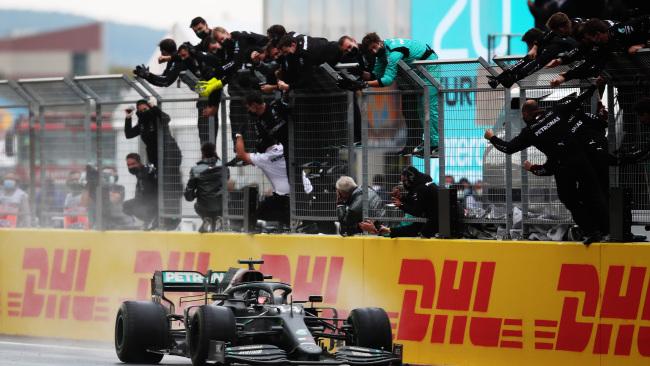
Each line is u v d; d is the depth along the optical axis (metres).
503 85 47.72
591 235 47.00
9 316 65.94
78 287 63.31
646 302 45.38
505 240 49.50
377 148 54.59
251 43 58.34
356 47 54.81
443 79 52.44
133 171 62.53
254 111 56.56
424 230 52.22
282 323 44.69
